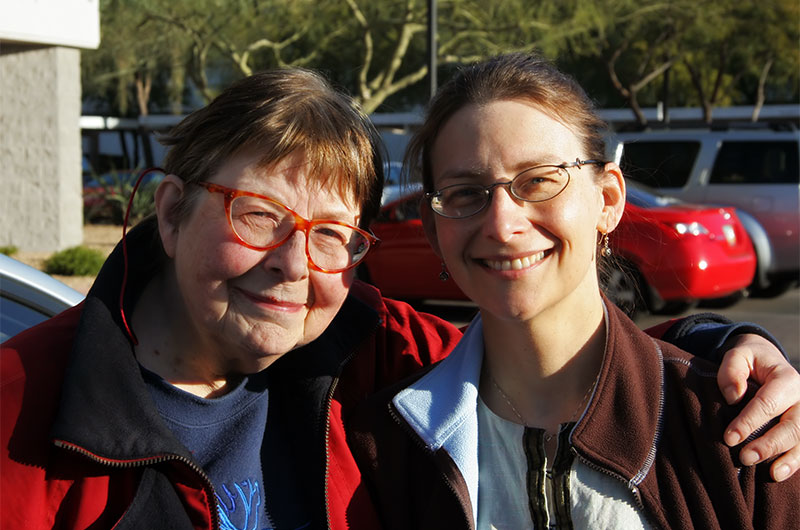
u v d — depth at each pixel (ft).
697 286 26.78
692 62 89.04
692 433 5.62
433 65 43.73
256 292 5.43
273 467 5.99
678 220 26.91
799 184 35.55
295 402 6.18
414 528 6.11
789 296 36.76
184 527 5.22
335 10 69.51
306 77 5.70
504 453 5.94
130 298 5.65
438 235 5.99
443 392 6.19
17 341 5.23
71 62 49.78
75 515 4.95
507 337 6.04
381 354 7.06
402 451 6.16
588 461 5.59
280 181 5.38
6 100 49.34
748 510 5.43
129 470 5.14
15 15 44.98
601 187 6.01
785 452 5.47
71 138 50.16
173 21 67.51
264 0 67.10
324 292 5.65
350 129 5.59
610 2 69.82
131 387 5.13
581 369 6.06
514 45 64.13
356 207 5.79
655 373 5.83
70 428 4.82
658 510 5.49
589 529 5.57
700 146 37.55
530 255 5.67
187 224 5.46
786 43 79.41
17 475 4.80
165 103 111.34
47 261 44.47
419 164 6.36
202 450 5.57
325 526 5.87
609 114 94.58
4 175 49.75
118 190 66.49
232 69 78.38
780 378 5.61
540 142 5.64
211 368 5.75
